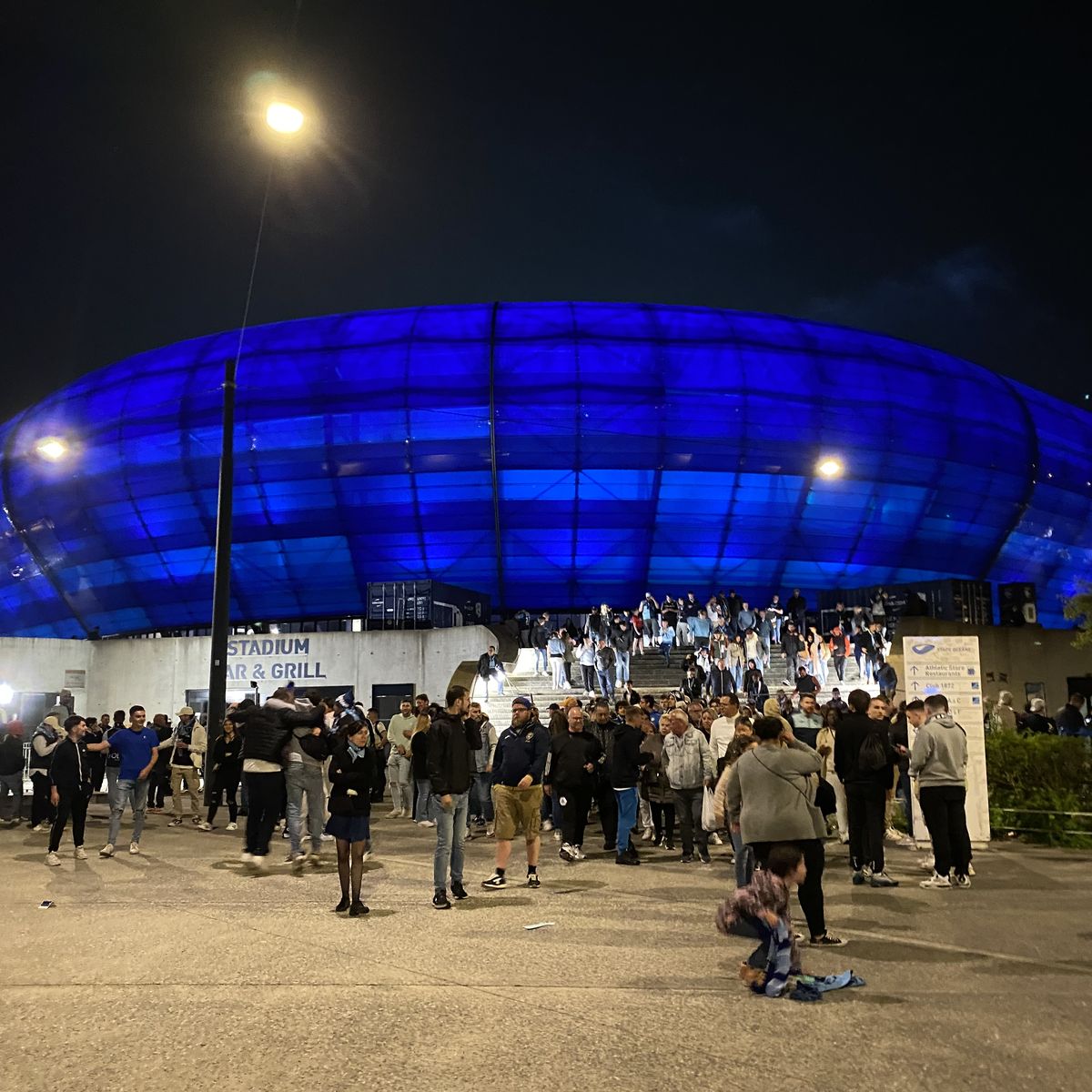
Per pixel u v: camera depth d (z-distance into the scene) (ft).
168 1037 18.08
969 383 159.12
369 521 141.90
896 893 32.19
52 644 119.96
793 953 20.74
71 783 41.50
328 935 26.71
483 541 142.31
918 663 44.37
